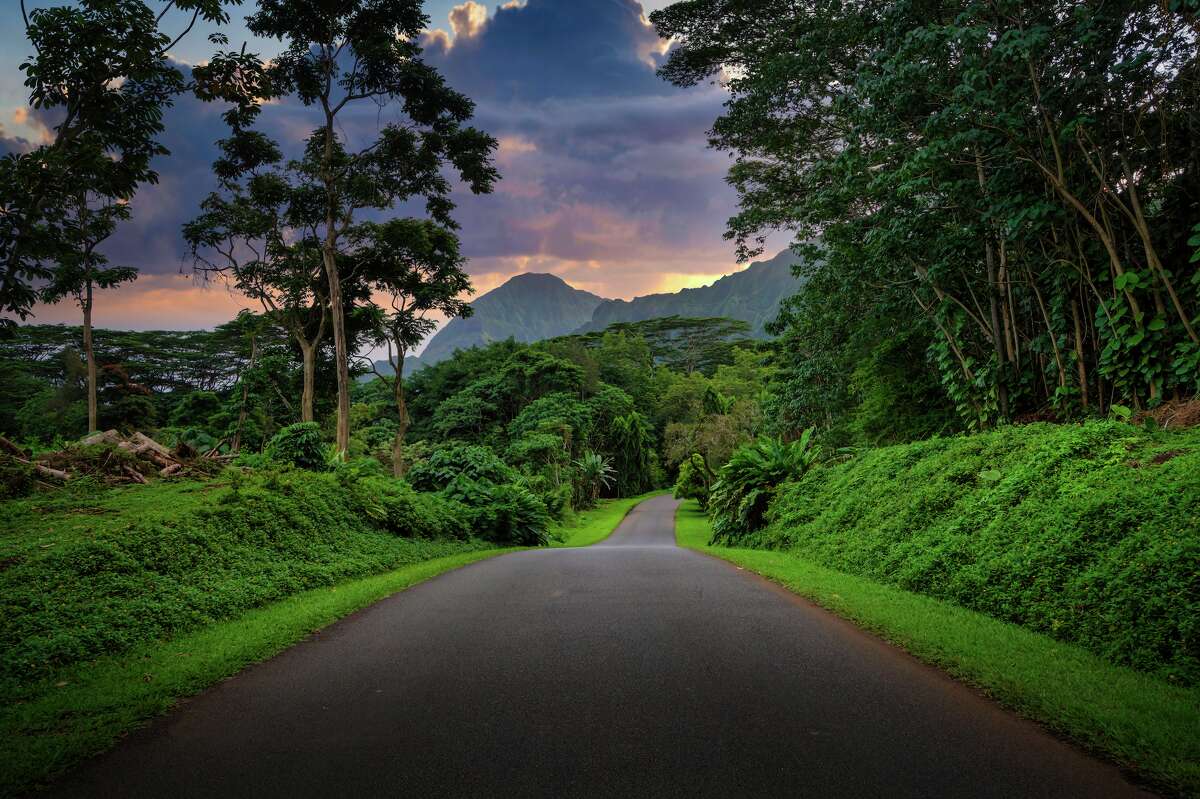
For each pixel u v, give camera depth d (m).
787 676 4.86
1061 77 10.86
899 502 11.68
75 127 8.59
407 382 79.69
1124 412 10.17
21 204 8.14
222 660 5.51
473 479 23.50
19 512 10.40
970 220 13.48
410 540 15.83
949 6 11.87
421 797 3.10
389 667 5.29
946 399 18.88
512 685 4.73
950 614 6.84
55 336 57.19
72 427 43.31
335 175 31.97
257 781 3.30
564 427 57.66
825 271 19.86
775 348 34.38
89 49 8.14
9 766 3.45
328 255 31.81
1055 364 12.44
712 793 3.09
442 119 33.28
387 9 29.56
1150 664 4.89
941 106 12.20
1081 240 11.53
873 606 7.18
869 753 3.52
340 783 3.26
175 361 62.91
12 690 4.82
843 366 23.33
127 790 3.22
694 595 8.30
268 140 32.72
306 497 13.10
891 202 14.20
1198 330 9.91
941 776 3.24
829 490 15.53
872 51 15.12
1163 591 5.35
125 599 7.02
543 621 6.83
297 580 9.57
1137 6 10.04
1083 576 6.21
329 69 30.41
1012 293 14.02
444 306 39.72
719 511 19.98
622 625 6.55
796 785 3.15
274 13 28.50
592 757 3.51
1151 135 10.92
